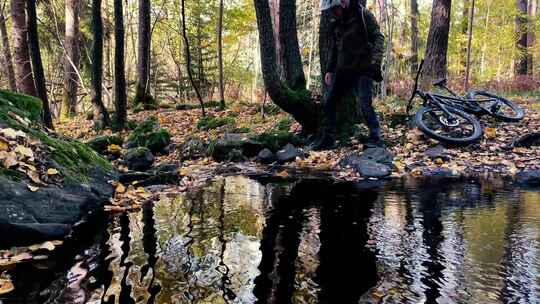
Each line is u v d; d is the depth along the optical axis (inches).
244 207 129.0
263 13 264.5
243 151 256.4
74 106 630.5
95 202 124.9
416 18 751.1
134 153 231.5
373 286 71.1
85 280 74.4
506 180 169.6
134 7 882.8
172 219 115.5
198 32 800.9
